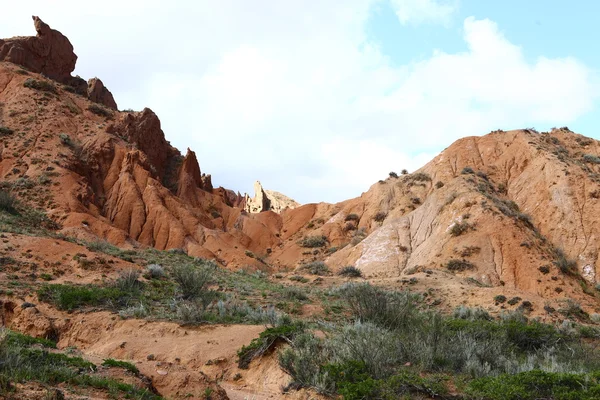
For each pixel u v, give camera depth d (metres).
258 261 67.50
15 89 76.56
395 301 23.39
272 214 102.44
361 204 96.06
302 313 28.56
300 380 14.20
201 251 62.69
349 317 26.09
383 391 12.62
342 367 13.88
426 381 13.16
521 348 22.23
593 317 40.06
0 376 8.74
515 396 12.45
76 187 60.66
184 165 88.31
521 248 57.12
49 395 8.82
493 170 82.44
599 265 57.91
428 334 17.02
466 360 15.65
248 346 17.73
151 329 20.30
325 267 69.88
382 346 15.30
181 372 13.48
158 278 31.91
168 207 70.25
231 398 14.16
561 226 64.31
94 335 20.42
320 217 99.12
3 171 60.81
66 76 93.44
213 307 24.56
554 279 52.84
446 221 66.00
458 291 41.94
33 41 88.31
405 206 83.69
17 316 21.38
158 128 86.69
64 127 73.31
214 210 86.12
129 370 12.49
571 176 69.81
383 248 69.38
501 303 38.66
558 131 92.94
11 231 35.03
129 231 65.06
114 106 97.75
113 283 27.52
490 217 62.44
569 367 17.28
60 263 30.22
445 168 87.75
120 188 68.19
